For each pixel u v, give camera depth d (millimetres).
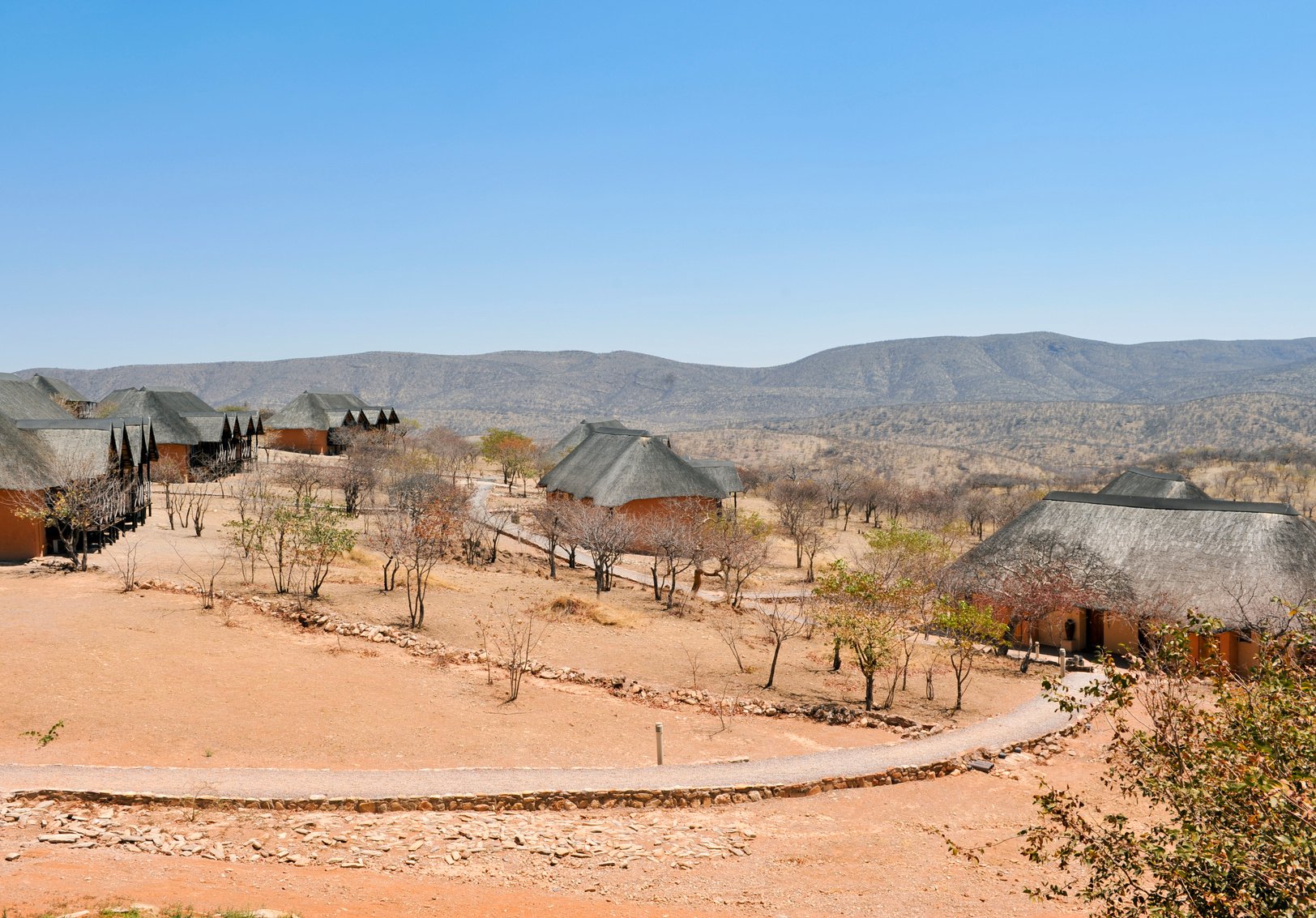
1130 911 10984
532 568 49250
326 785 20031
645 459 61375
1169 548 42188
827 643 37562
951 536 76750
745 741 25656
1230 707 11312
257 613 32250
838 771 23359
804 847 19203
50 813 17703
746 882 17266
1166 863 10500
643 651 33875
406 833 18422
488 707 26172
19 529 37219
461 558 47906
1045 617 40594
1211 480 143375
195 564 38281
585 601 39312
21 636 26516
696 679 30969
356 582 38531
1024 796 22719
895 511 96875
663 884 16953
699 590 50094
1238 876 9898
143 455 49406
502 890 16094
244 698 24391
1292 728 10414
